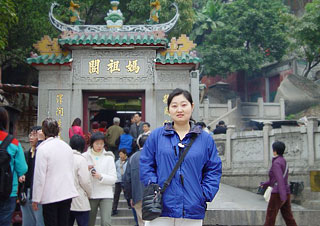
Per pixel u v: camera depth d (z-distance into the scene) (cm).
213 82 4259
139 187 649
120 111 1720
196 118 1232
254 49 3334
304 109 3112
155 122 1155
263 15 3219
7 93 1456
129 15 2353
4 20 1051
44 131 549
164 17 2211
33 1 1759
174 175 358
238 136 1434
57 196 518
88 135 1046
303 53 3316
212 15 3419
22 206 620
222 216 890
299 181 1127
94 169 631
